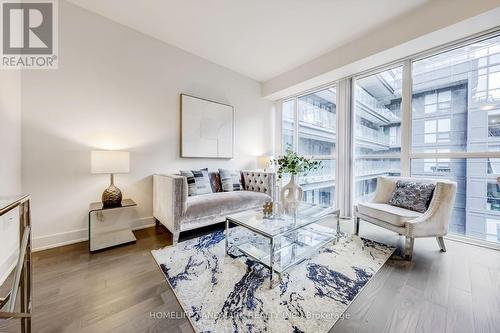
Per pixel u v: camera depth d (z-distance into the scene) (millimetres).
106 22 2578
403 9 2369
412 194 2352
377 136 3305
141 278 1672
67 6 2334
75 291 1503
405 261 1954
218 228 2904
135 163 2838
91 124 2500
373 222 2396
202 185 3045
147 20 2621
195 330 1162
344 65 3078
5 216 1673
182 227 2365
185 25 2701
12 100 1923
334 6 2328
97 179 2551
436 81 2717
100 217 2584
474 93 2469
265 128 4609
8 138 1844
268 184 3428
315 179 4102
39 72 2191
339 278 1668
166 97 3109
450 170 2637
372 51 2764
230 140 3908
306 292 1493
